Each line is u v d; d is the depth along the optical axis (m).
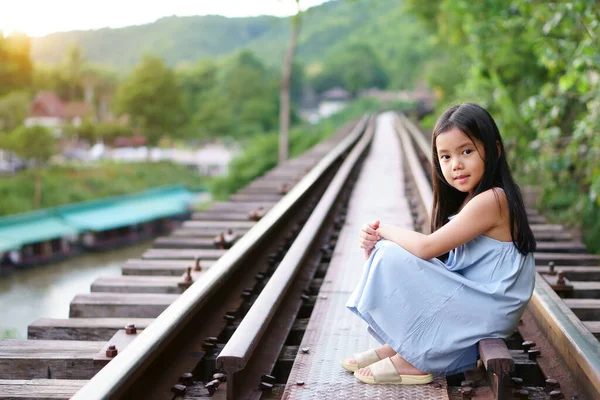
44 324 3.84
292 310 4.14
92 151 87.31
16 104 65.69
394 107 115.06
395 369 2.83
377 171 14.10
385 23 183.25
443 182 2.94
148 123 92.81
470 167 2.72
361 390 2.78
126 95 92.88
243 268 4.84
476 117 2.70
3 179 58.09
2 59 63.25
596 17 7.59
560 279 4.67
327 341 3.39
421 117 52.41
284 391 2.79
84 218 40.38
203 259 5.65
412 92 134.50
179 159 89.06
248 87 113.12
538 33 9.54
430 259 2.81
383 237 2.91
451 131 2.72
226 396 2.73
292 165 14.77
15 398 2.82
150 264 5.28
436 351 2.75
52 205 58.47
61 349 3.43
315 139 57.75
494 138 2.71
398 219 7.78
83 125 90.31
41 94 112.12
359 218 7.88
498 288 2.71
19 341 3.54
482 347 2.64
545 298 3.67
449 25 21.75
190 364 3.18
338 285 4.59
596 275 5.21
